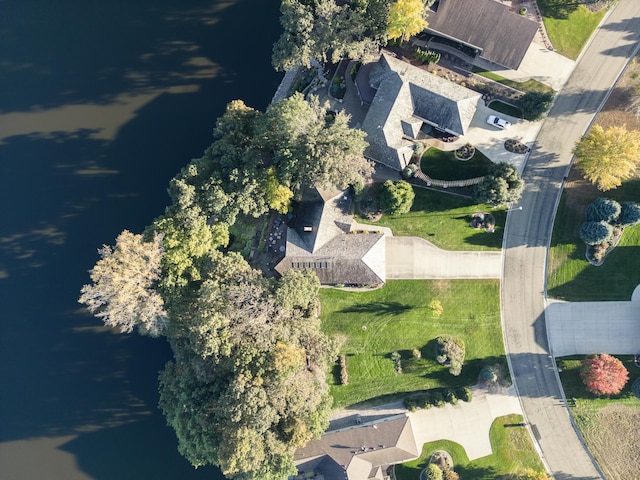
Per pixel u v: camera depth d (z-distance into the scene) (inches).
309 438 2576.3
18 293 3048.7
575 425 2903.5
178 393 2628.0
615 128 2645.2
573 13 2824.8
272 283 2642.7
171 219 2618.1
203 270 2652.6
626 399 2881.4
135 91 3036.4
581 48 2839.6
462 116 2667.3
